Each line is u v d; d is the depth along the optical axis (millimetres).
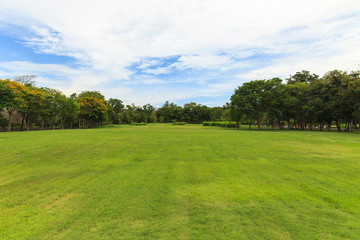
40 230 3277
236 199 4547
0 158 9016
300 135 21734
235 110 42562
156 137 18781
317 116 34188
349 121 34312
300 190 5129
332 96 30906
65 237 3072
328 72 33281
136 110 95688
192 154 10133
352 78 29594
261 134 23281
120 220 3598
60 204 4293
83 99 49031
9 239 3021
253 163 8195
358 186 5418
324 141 15719
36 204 4305
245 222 3521
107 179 6051
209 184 5590
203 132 27094
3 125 40281
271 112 38688
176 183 5676
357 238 3014
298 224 3447
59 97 42156
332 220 3590
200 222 3527
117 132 25672
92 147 12180
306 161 8555
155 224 3461
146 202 4371
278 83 35469
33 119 45062
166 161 8562
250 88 37875
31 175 6520
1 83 27781
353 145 13383
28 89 33812
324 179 6047
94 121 54969
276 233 3164
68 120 51312
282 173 6711
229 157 9406
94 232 3211
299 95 36656
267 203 4328
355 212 3887
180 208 4082
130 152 10664
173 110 99812
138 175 6465
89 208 4082
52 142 13875
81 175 6500
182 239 3010
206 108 98375
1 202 4418
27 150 10797
